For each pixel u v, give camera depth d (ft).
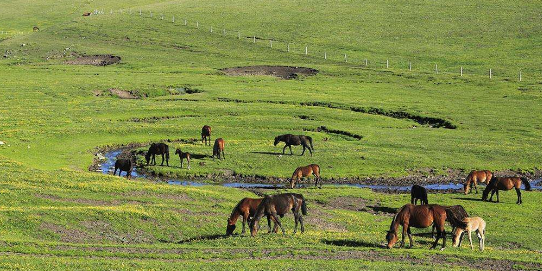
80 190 125.08
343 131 203.00
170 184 139.74
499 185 126.62
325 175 155.43
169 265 79.36
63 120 213.05
